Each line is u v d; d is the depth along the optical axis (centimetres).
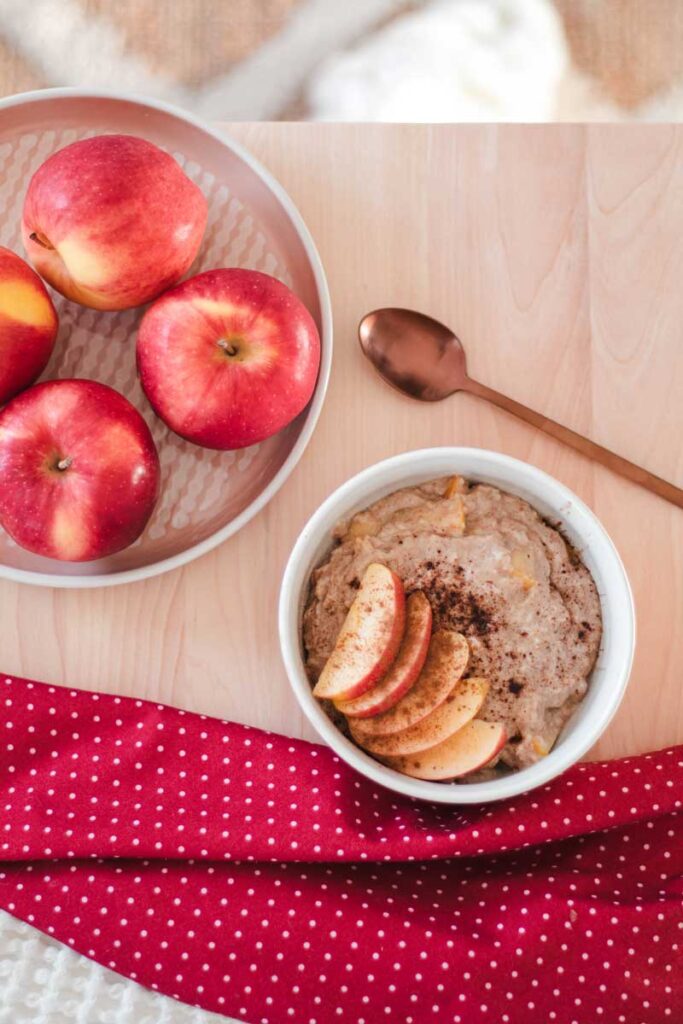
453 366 62
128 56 90
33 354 57
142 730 59
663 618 61
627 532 62
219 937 58
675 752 59
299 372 57
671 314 63
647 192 64
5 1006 58
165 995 59
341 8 91
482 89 91
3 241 61
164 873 59
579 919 59
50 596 60
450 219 63
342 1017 58
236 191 62
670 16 91
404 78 91
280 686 60
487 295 63
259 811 59
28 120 61
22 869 59
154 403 57
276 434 61
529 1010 58
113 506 56
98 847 58
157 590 60
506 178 63
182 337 56
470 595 56
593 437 62
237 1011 58
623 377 63
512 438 62
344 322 62
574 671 57
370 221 63
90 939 58
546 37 91
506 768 57
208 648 60
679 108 92
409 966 58
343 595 57
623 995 58
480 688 56
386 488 58
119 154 56
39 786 59
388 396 62
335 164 63
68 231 55
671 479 62
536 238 63
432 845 58
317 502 61
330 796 59
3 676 59
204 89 90
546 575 57
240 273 56
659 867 60
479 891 60
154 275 57
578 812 58
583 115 92
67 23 90
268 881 59
